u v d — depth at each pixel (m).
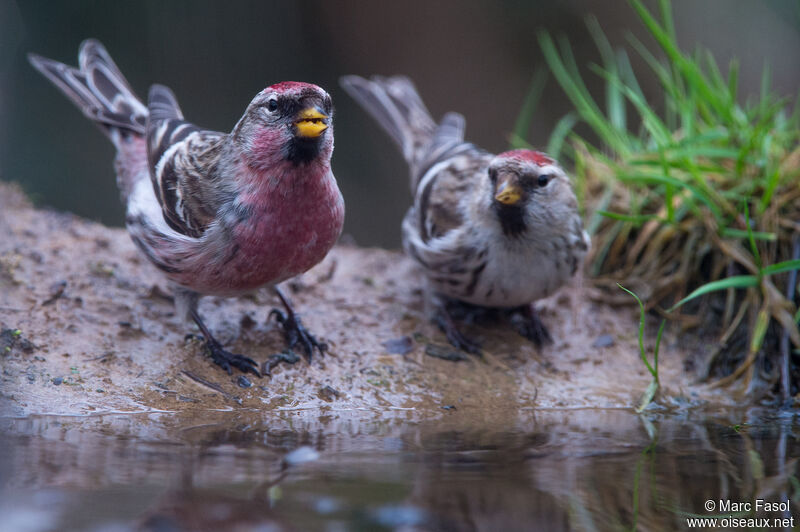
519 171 7.77
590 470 5.61
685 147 9.52
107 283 8.59
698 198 9.17
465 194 8.36
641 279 9.38
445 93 19.25
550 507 4.91
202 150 7.47
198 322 7.75
